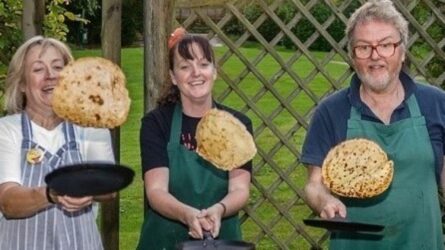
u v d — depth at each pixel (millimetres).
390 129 3424
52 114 3307
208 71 3648
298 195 4980
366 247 3459
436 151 3434
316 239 5105
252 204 5117
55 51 3289
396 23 3312
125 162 9008
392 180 3381
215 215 3457
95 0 8516
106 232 4855
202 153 3305
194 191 3686
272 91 4887
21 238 3205
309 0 4879
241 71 4855
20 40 5125
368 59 3324
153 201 3619
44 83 3250
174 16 4590
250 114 5848
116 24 4652
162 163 3711
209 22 4684
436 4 5133
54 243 3229
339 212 3264
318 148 3512
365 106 3461
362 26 3322
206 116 3324
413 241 3414
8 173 3191
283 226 6316
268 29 4949
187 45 3631
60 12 5508
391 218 3408
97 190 2963
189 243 3232
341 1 4934
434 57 5152
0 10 5059
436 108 3463
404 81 3482
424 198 3408
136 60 15117
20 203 3082
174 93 3789
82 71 3074
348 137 3461
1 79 4988
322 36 4910
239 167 3529
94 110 3047
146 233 3822
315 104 4938
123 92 3119
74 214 3268
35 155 3234
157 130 3740
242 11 4828
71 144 3307
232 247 3209
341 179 3168
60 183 2920
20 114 3309
